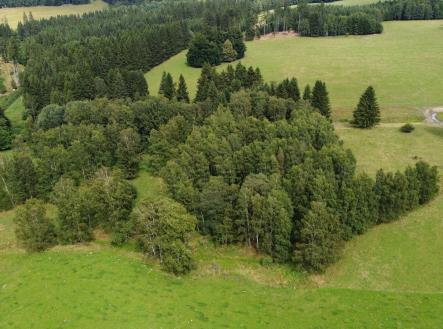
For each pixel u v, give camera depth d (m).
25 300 65.44
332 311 63.94
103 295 65.50
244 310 63.72
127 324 59.41
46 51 194.25
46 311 62.44
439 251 76.62
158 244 72.81
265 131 103.06
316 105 129.62
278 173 87.38
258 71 151.75
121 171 105.44
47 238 81.31
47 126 133.38
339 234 75.56
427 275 71.56
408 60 190.88
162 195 86.62
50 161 102.00
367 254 77.06
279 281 71.56
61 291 66.94
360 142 120.44
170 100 137.38
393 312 63.53
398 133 125.31
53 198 87.31
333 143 97.56
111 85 160.62
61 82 160.38
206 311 62.97
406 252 76.88
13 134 141.88
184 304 64.25
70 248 81.06
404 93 156.12
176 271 72.00
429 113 139.38
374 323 61.25
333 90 164.00
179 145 104.19
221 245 81.50
